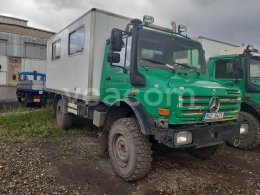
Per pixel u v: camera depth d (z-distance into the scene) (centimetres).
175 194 379
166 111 368
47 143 596
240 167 506
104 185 398
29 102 1233
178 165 496
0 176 405
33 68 3262
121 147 430
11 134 647
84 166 468
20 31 3244
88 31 547
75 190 377
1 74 3038
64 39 713
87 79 548
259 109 607
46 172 431
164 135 368
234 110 444
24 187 376
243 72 634
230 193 392
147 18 466
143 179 423
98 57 546
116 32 444
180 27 507
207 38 736
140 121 391
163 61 470
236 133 432
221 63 694
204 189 399
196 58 518
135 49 436
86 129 748
